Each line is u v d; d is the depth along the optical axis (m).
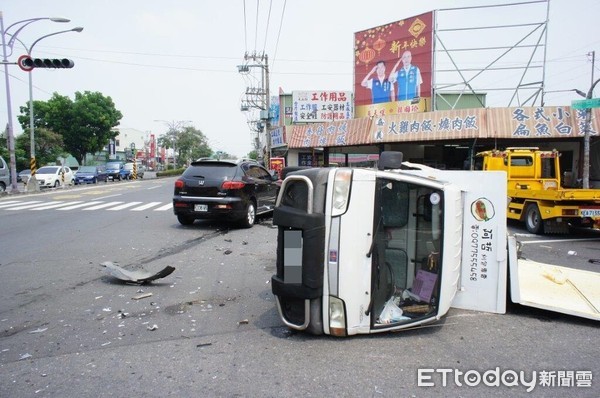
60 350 3.73
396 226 4.11
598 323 4.37
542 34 19.86
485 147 21.64
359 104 24.50
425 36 21.33
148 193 23.45
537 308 4.62
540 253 8.30
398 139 19.38
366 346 3.76
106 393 3.02
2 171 23.06
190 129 86.50
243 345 3.80
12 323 4.39
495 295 4.59
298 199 3.85
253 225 11.23
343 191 3.71
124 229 10.57
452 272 4.14
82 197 20.59
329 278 3.72
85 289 5.57
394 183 4.04
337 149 27.84
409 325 3.92
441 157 23.31
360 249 3.72
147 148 92.69
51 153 47.97
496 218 4.52
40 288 5.62
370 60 23.95
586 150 14.31
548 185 11.80
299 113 30.14
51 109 49.88
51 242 8.83
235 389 3.05
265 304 4.95
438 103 27.84
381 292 3.97
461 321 4.39
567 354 3.67
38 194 22.61
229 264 6.95
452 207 4.05
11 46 20.45
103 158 68.44
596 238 10.23
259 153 62.38
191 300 5.11
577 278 5.47
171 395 2.98
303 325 3.87
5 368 3.41
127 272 6.01
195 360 3.51
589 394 3.04
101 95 52.72
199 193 10.25
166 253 7.80
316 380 3.17
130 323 4.37
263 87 34.84
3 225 11.18
